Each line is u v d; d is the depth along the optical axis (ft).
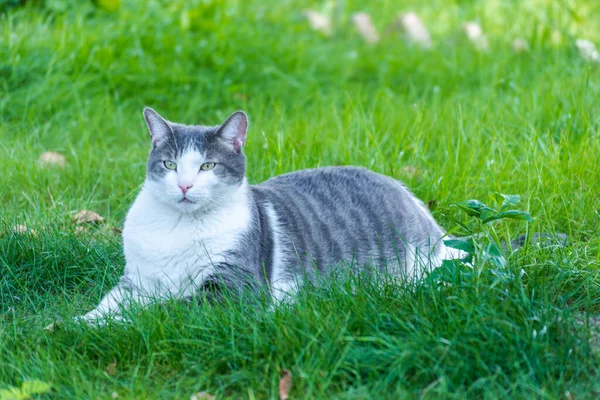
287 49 36.88
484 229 20.47
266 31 38.78
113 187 25.44
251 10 41.11
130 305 17.07
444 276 17.21
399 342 15.16
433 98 31.24
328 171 21.33
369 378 14.84
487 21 42.88
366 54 38.70
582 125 26.43
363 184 21.11
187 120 31.58
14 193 24.53
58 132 28.89
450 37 40.81
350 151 25.86
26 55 32.01
